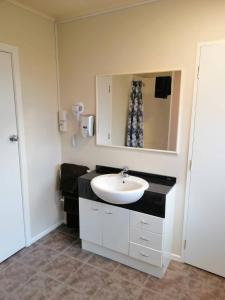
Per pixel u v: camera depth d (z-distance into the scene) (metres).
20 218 2.35
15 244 2.33
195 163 2.00
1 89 2.02
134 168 2.33
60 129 2.68
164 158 2.15
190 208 2.09
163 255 1.97
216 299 1.81
